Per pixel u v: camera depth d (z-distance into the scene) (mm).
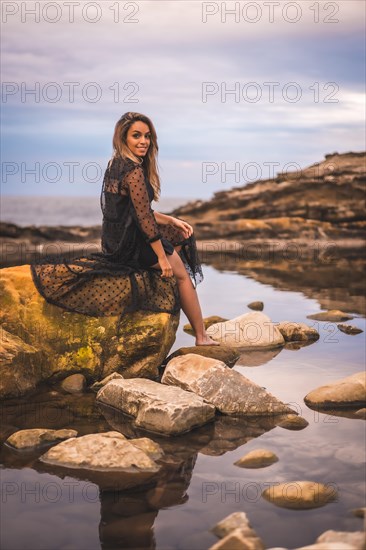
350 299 7711
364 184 17156
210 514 2518
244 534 2283
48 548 2289
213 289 8617
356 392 3896
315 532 2383
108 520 2479
